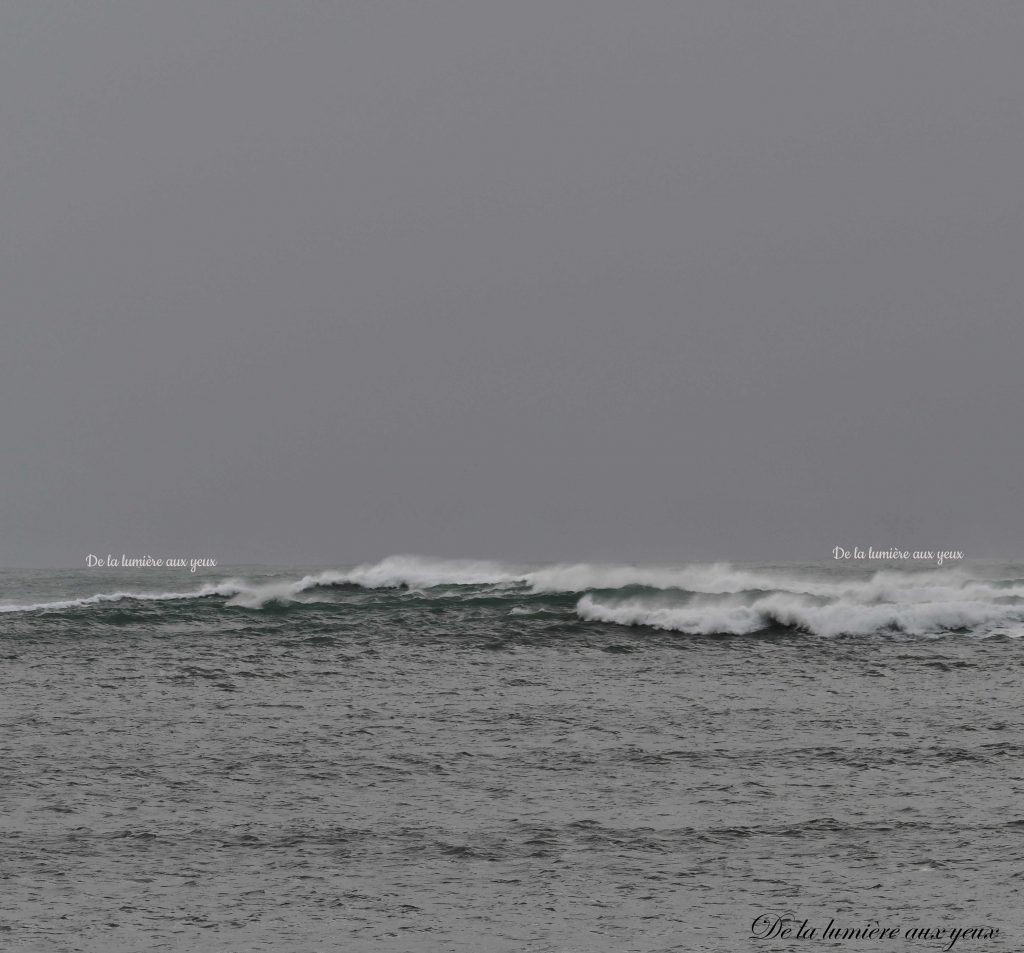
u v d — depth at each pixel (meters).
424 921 64.75
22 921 64.81
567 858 73.81
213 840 77.81
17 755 100.31
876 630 168.50
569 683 134.25
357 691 129.88
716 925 63.84
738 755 98.25
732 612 171.00
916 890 67.81
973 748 98.94
